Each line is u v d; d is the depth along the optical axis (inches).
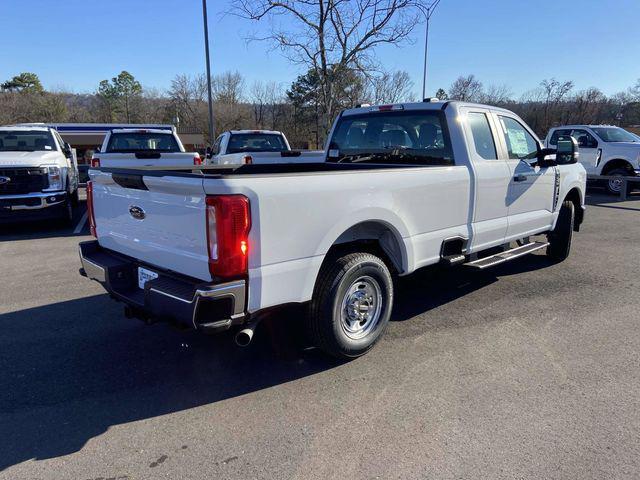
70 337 169.2
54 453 108.0
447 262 173.9
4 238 347.3
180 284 121.6
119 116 2699.3
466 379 138.9
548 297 209.0
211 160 529.3
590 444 109.2
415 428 115.9
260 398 130.1
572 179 253.6
